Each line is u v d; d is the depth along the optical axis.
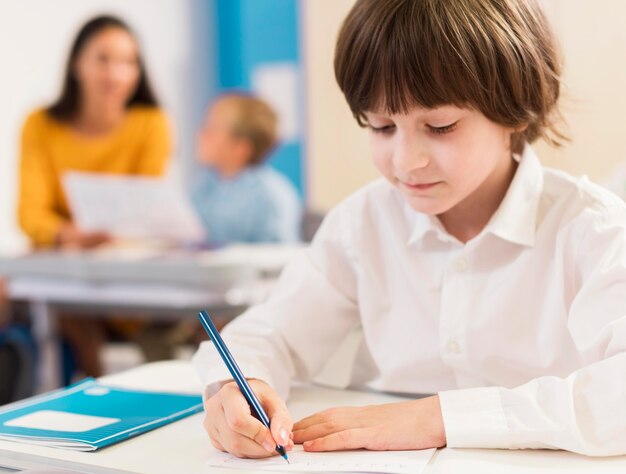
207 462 0.64
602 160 3.14
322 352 0.89
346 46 0.72
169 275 1.74
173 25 4.22
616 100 3.12
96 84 2.69
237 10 4.37
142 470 0.62
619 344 0.66
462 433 0.64
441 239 0.82
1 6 3.27
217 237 2.96
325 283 0.88
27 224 2.61
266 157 3.04
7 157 3.29
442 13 0.68
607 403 0.63
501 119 0.71
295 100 4.20
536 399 0.65
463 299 0.80
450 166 0.70
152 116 2.81
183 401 0.82
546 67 0.75
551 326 0.77
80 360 2.47
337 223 0.90
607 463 0.60
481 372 0.80
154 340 2.46
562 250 0.76
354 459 0.63
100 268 1.83
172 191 2.15
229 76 4.44
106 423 0.74
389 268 0.87
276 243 2.93
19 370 1.98
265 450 0.64
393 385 0.87
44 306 2.00
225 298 1.71
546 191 0.79
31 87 3.41
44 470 0.62
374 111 0.71
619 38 3.10
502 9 0.71
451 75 0.67
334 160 3.78
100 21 2.73
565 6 3.17
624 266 0.68
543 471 0.59
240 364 0.78
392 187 0.88
